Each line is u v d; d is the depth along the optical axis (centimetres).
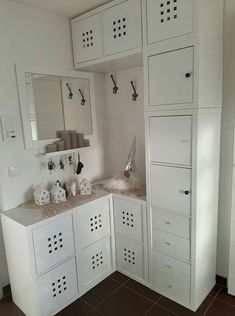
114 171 271
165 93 170
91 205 207
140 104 233
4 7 183
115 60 201
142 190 225
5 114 189
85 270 209
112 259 233
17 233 175
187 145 166
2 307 197
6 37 185
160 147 181
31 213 186
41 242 174
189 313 184
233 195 187
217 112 180
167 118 173
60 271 189
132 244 218
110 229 228
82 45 216
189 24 152
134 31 179
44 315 182
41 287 178
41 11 204
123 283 220
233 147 183
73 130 231
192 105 159
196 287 184
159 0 162
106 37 197
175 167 175
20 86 193
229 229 199
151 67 174
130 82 236
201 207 176
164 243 194
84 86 239
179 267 189
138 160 244
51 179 223
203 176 173
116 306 195
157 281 206
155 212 195
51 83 214
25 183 205
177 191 178
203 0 150
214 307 188
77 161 242
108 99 259
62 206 196
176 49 160
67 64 225
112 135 265
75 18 216
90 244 211
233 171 184
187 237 179
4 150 191
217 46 171
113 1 186
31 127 202
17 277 188
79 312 191
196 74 154
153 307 192
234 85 179
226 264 206
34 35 201
